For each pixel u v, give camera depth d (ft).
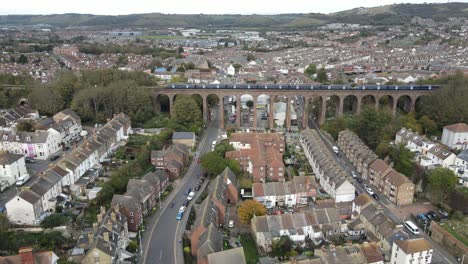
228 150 508.94
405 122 575.79
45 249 300.40
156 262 305.73
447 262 316.81
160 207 392.06
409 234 351.87
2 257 251.39
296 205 401.70
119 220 317.22
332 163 449.06
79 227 340.18
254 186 400.47
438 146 471.62
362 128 559.79
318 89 654.94
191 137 565.12
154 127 633.61
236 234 348.79
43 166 465.47
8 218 336.70
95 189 400.88
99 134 510.17
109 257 271.69
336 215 346.13
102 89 654.12
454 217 376.68
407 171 455.63
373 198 420.36
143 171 459.32
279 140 542.16
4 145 488.44
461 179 415.85
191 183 447.42
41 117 625.41
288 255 315.37
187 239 334.03
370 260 289.12
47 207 363.76
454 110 565.94
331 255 286.46
